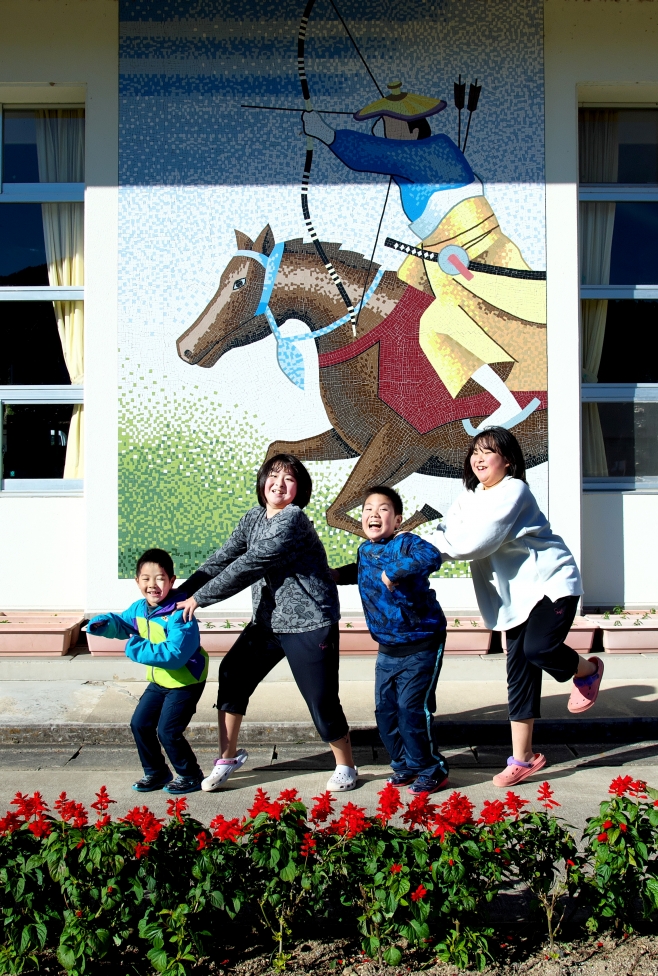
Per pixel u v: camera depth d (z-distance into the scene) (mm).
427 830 2934
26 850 2721
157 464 6734
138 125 6750
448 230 6785
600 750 4750
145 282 6734
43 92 6934
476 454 4227
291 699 5340
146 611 4156
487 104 6805
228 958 2693
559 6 6844
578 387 6801
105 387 6715
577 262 6824
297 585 4039
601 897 2752
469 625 6508
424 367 6773
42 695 5438
